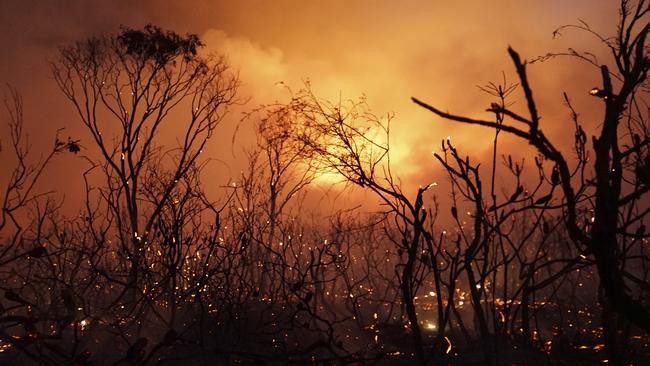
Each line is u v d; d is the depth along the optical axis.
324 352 8.69
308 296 5.33
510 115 2.73
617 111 3.58
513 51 2.55
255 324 9.00
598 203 3.42
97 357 8.07
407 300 6.48
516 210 6.29
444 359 8.25
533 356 7.69
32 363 7.71
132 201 10.91
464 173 6.31
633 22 4.49
